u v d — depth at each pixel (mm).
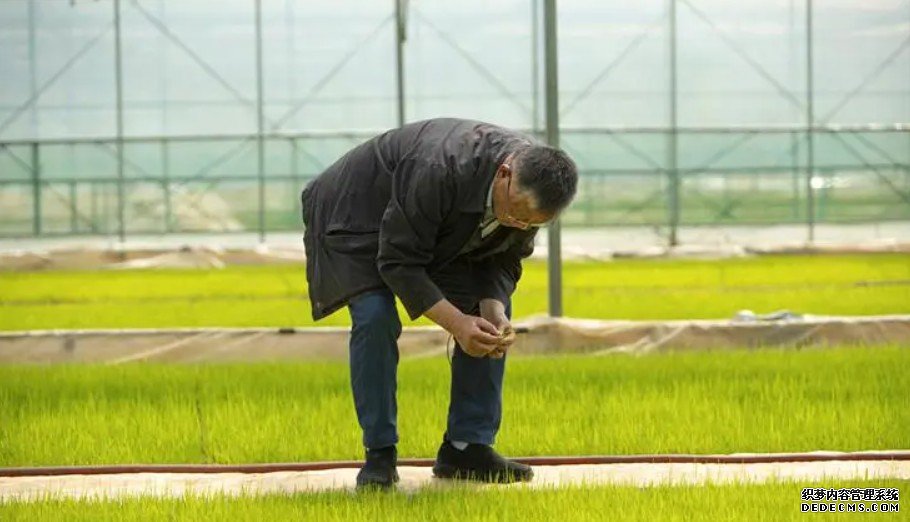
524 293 22797
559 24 36188
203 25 36156
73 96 36312
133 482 8281
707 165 36656
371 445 7918
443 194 7516
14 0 36094
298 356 15125
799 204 36750
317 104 36219
